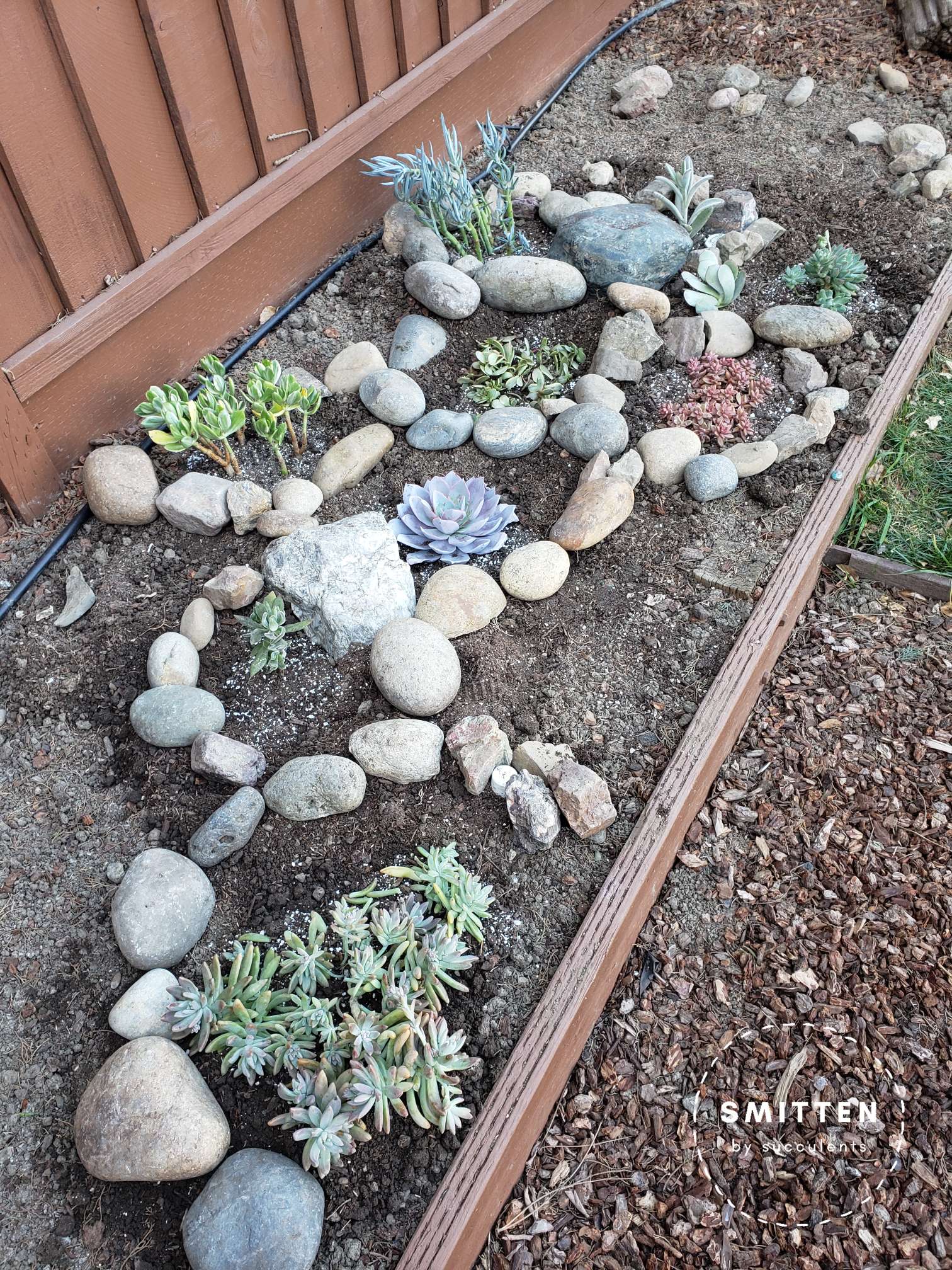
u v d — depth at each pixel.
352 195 3.37
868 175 3.71
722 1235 1.77
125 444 2.81
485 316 3.16
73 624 2.47
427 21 3.40
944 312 3.25
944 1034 1.98
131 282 2.66
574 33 4.28
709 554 2.61
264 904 2.01
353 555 2.39
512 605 2.49
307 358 3.08
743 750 2.43
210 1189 1.63
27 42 2.20
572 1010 1.83
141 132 2.56
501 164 3.29
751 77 4.16
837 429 2.88
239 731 2.28
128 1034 1.81
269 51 2.82
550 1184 1.84
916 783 2.35
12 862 2.09
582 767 2.12
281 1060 1.79
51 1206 1.70
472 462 2.81
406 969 1.87
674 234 3.21
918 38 4.22
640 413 2.91
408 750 2.10
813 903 2.17
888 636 2.64
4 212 2.31
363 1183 1.69
